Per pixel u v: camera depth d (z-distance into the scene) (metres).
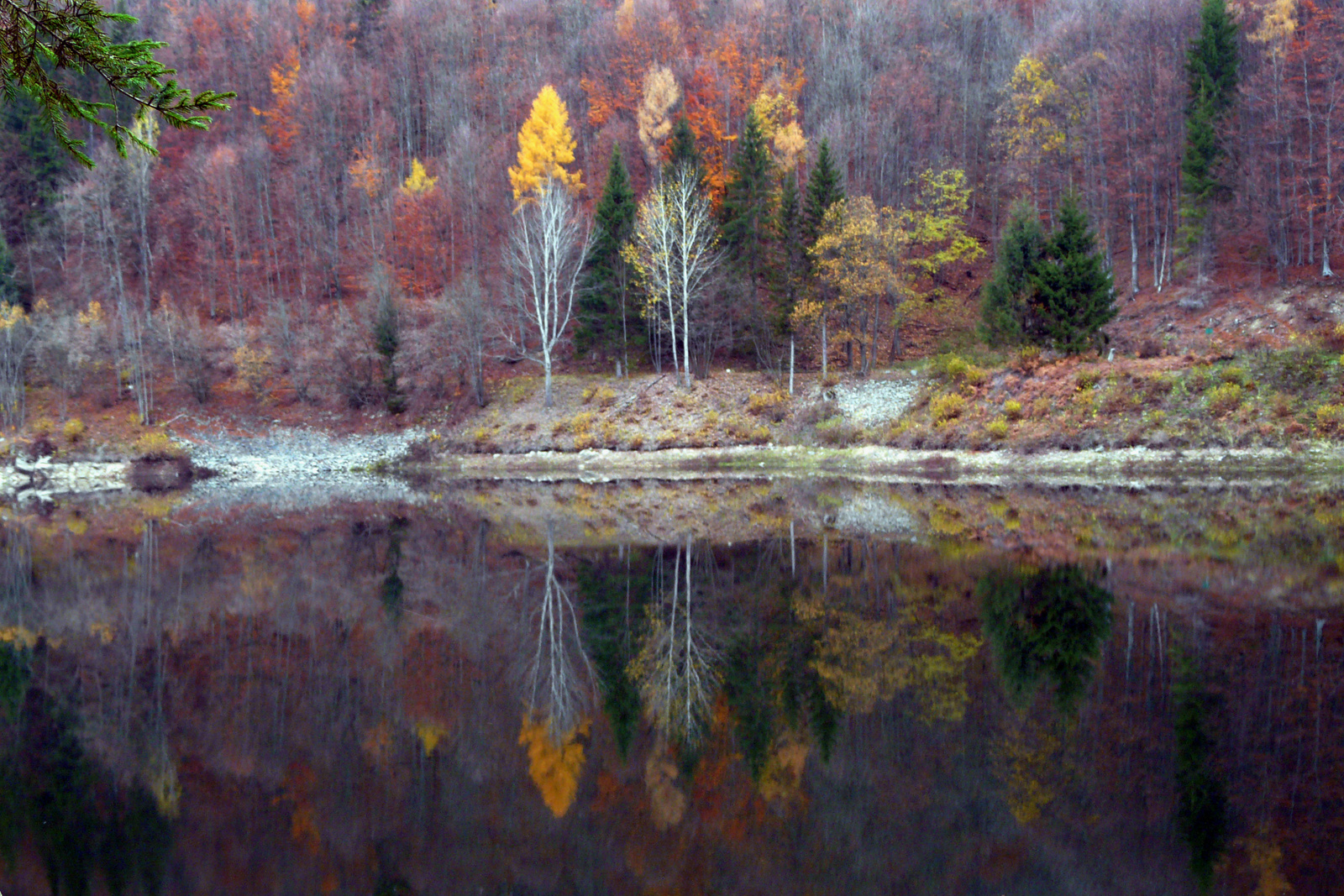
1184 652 10.23
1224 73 40.59
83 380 48.91
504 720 9.41
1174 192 43.91
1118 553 16.36
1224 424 29.11
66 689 11.02
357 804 7.50
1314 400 28.48
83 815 7.36
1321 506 20.72
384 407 48.47
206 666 11.80
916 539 19.06
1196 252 40.09
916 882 5.81
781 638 12.02
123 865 6.53
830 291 43.22
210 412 48.47
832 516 23.66
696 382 45.12
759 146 47.12
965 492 27.12
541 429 43.91
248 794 7.81
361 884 6.10
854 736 8.44
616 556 18.97
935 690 9.58
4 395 46.12
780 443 39.38
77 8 4.99
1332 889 5.47
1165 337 36.25
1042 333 36.81
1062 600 13.01
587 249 46.78
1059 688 9.30
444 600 15.33
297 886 6.17
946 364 38.28
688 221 45.94
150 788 7.95
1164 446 29.44
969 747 7.99
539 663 11.41
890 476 32.81
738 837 6.59
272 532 24.36
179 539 23.69
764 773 7.77
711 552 18.94
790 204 44.53
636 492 31.67
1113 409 31.59
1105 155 46.25
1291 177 38.06
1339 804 6.61
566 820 7.06
